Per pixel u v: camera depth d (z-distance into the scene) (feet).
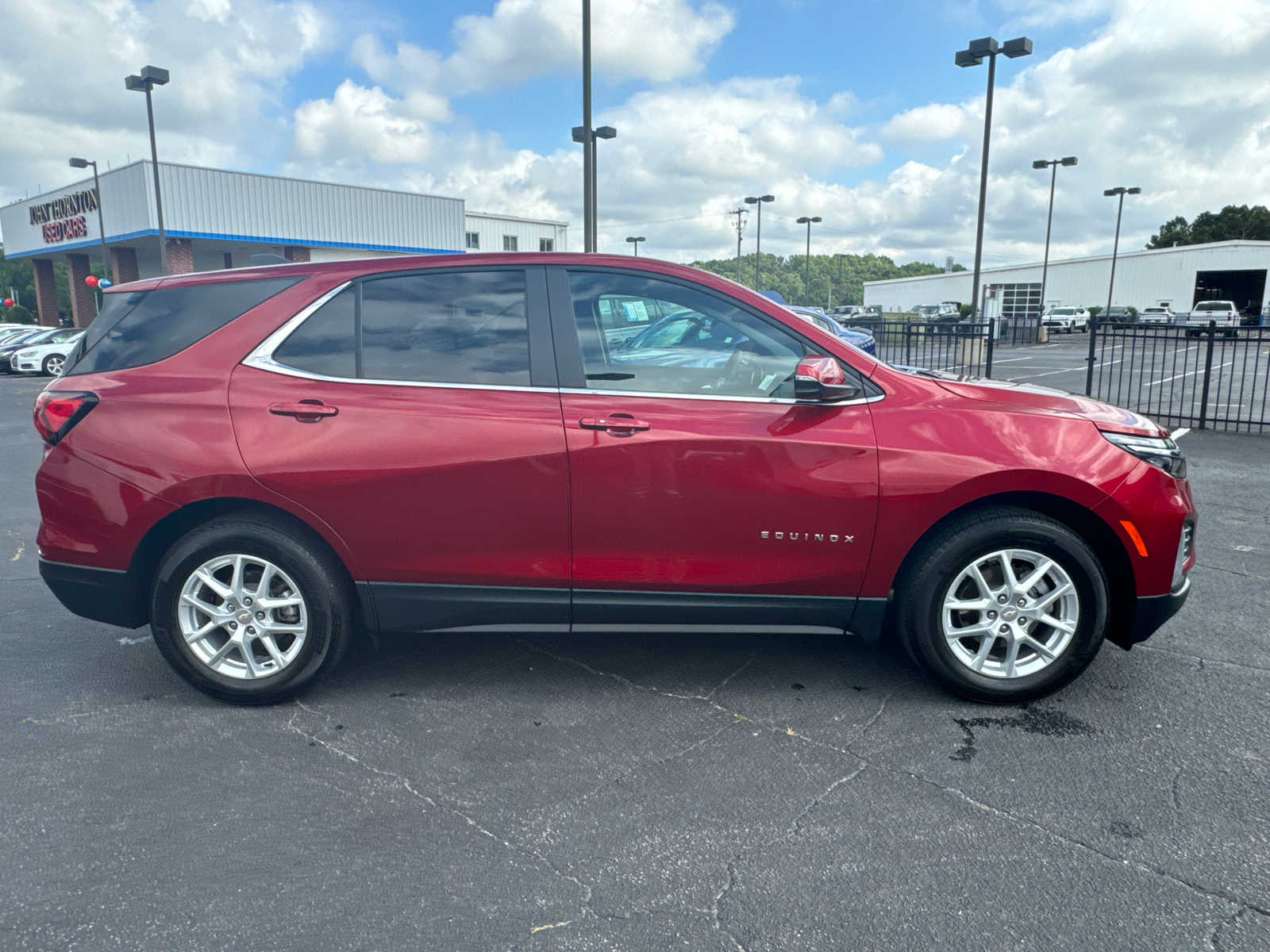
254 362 10.43
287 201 123.34
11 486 26.11
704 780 9.11
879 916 6.97
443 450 10.07
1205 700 10.93
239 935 6.75
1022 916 6.98
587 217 54.08
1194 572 16.44
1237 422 33.86
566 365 10.28
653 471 10.05
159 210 88.38
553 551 10.32
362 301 10.57
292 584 10.50
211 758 9.59
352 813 8.49
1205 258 195.52
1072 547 10.14
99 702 11.00
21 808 8.54
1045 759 9.47
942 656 10.54
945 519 10.42
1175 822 8.30
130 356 10.73
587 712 10.69
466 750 9.75
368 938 6.73
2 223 159.43
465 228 150.71
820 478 10.05
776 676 11.72
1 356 73.61
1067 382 53.16
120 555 10.46
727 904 7.14
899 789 8.89
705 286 10.46
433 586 10.50
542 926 6.88
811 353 10.34
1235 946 6.63
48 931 6.77
